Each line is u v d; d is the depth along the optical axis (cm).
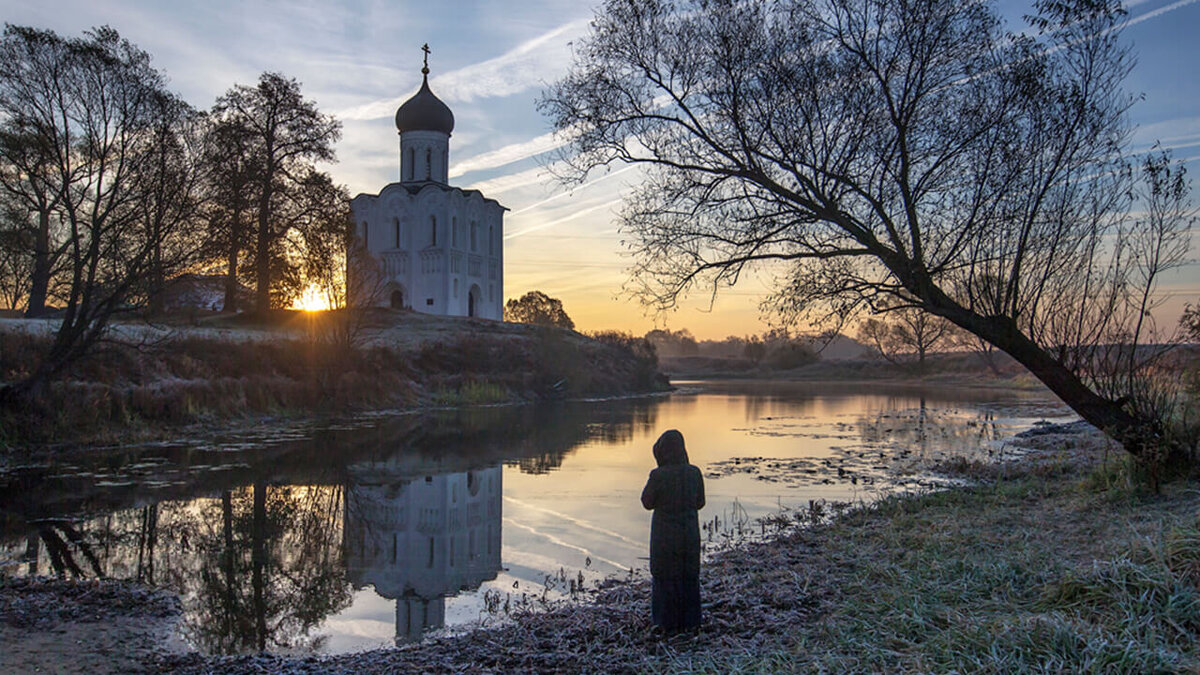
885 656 553
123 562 1054
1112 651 493
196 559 1078
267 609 863
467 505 1464
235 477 1750
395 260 7125
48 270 2234
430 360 4609
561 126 1299
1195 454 1037
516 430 2917
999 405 4372
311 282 4206
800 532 1114
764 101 1195
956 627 574
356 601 892
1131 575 613
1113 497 1009
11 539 1168
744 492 1532
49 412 2097
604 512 1398
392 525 1295
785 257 1220
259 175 3831
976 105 1137
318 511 1405
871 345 8512
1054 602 619
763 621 686
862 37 1160
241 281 4156
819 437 2652
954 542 883
